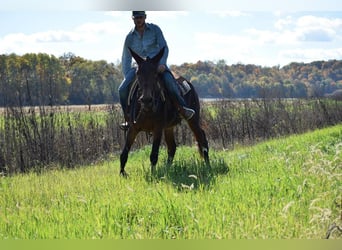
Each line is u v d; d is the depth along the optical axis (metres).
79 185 9.40
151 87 10.34
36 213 7.13
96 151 16.34
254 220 6.09
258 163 10.49
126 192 8.19
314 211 6.41
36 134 15.30
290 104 24.81
